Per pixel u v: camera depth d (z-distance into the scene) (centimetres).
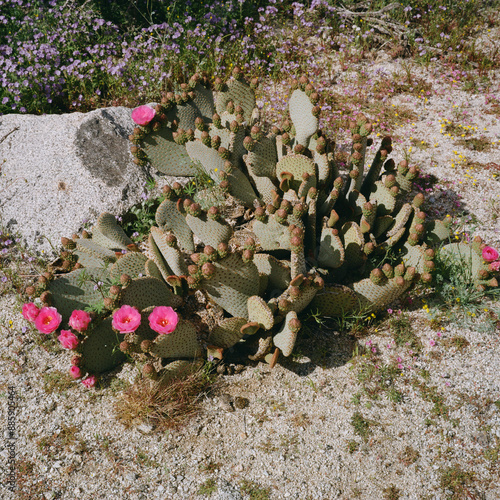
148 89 333
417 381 229
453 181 296
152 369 212
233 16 401
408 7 403
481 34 419
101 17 368
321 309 237
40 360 234
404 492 209
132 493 208
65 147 283
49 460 213
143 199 273
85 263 243
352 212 254
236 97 275
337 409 223
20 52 326
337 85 360
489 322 242
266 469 212
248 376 229
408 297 248
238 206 269
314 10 421
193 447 216
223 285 220
